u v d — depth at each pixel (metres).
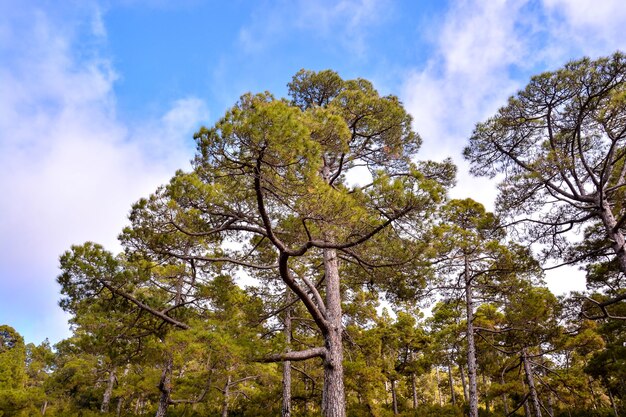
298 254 8.27
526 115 13.36
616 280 16.08
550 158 11.80
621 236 11.86
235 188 8.47
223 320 12.01
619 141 12.57
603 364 17.58
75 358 17.39
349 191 9.26
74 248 9.95
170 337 8.66
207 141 6.74
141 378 14.41
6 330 32.88
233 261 9.50
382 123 11.80
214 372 9.55
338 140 8.48
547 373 19.27
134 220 8.81
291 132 6.21
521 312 14.88
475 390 13.91
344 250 9.56
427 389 41.91
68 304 10.24
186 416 17.91
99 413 19.28
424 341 26.06
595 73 11.41
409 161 12.90
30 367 29.53
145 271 10.91
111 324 10.90
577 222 13.06
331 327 9.78
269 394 18.58
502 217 13.61
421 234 8.84
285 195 7.84
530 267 14.20
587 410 21.12
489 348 18.67
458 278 15.45
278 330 15.17
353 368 14.69
